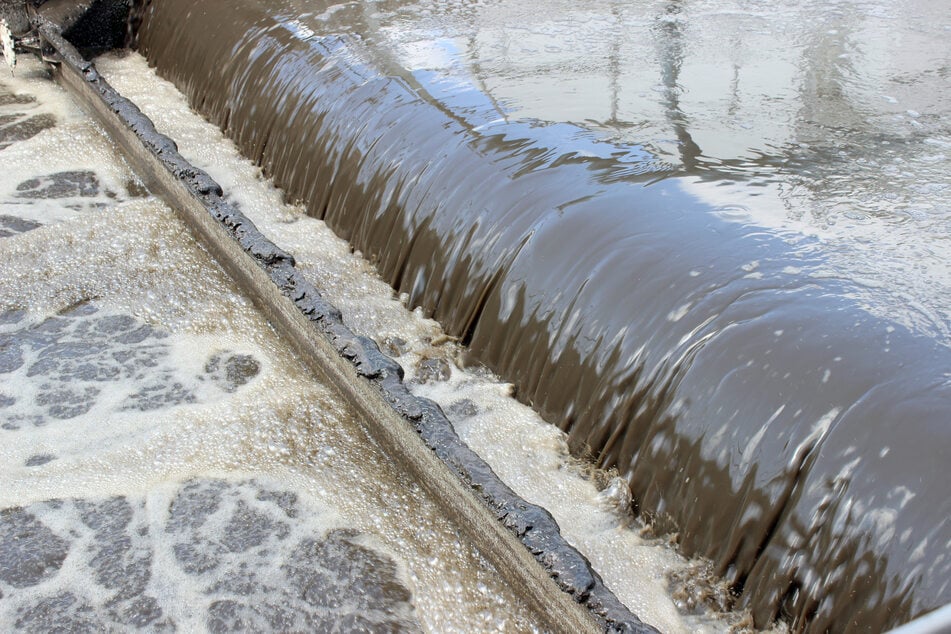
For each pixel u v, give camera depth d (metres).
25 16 9.05
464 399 4.99
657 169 5.44
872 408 3.64
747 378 3.95
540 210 5.12
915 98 6.60
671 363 4.21
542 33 7.89
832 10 8.54
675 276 4.47
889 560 3.36
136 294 6.06
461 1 8.59
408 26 7.92
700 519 3.99
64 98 8.56
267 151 7.38
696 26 8.14
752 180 5.34
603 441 4.48
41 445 4.93
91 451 4.89
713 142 5.84
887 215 4.99
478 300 5.24
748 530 3.80
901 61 7.33
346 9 8.21
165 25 9.00
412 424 4.43
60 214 6.87
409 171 5.94
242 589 4.15
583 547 4.14
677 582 3.97
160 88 8.84
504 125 6.04
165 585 4.17
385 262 6.03
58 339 5.68
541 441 4.70
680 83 6.84
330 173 6.61
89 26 9.31
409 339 5.48
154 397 5.25
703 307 4.28
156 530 4.44
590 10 8.51
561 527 4.23
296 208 6.97
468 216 5.45
